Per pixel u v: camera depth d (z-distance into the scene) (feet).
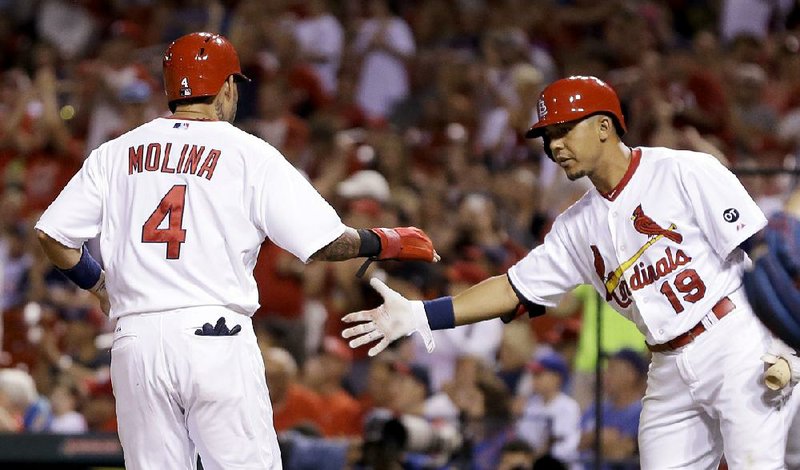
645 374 91.09
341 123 155.33
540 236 124.88
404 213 127.65
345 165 140.15
